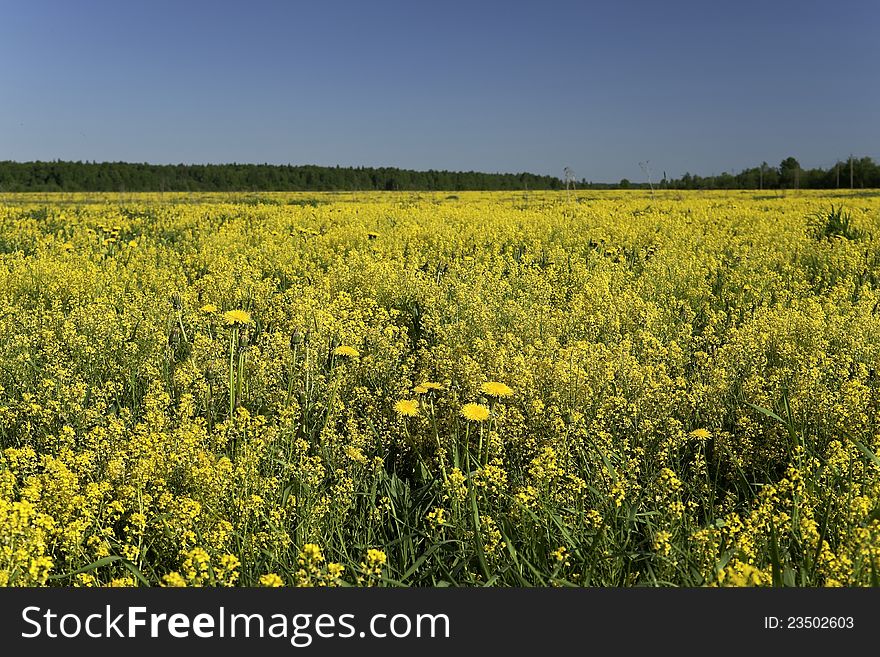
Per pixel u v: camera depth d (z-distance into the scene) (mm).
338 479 3834
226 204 28375
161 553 3309
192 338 6789
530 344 6316
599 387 4941
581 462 4215
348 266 9930
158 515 3307
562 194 44938
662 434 4422
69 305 8297
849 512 3283
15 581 2836
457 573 3234
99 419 4602
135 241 13297
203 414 4934
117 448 4012
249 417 4469
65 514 3289
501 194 48750
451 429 4477
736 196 39344
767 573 3006
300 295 8266
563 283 9641
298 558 3012
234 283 8500
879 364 5473
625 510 3527
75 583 3102
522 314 6977
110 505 3455
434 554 3299
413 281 8688
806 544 3152
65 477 3396
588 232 14727
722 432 4422
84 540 3279
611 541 3213
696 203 26469
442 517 3385
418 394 4969
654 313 7125
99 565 3039
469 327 6730
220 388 5195
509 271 10547
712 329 6961
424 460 4363
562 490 3695
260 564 3164
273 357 5895
